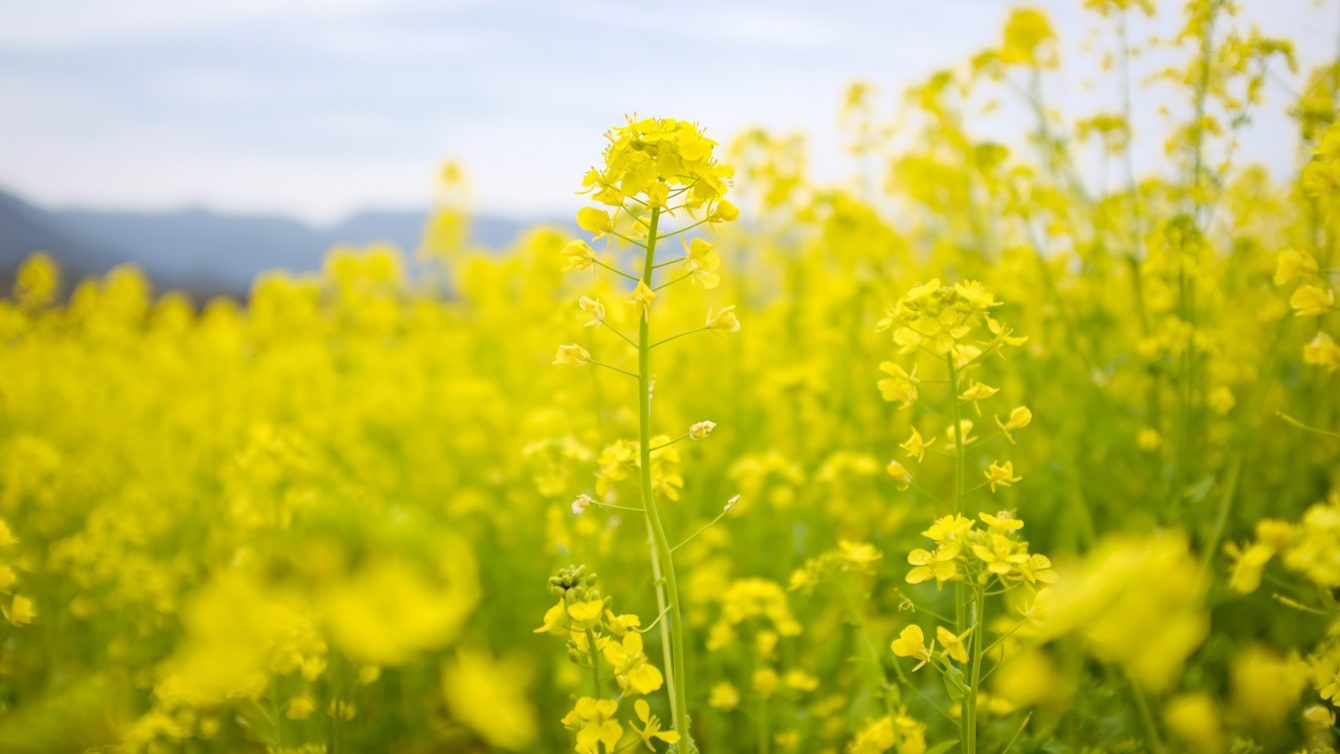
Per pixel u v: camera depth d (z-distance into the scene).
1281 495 3.76
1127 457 3.95
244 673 0.82
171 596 3.76
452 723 3.02
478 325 8.34
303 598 0.80
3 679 3.04
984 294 2.16
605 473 2.46
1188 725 2.18
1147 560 1.13
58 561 3.87
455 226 9.40
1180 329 3.49
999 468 2.17
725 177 2.04
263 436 3.71
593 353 4.65
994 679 2.99
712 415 5.84
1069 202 4.85
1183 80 3.85
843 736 3.03
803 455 4.90
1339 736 2.29
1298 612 2.96
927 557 1.93
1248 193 5.32
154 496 5.63
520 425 5.91
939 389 4.89
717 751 3.23
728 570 4.22
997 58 4.68
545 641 3.70
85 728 1.48
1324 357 2.10
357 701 3.01
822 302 5.76
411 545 0.81
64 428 7.32
